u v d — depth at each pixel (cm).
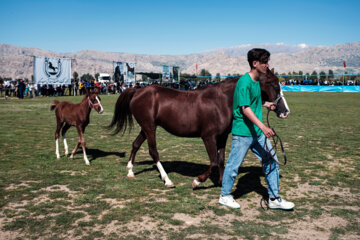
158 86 526
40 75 3472
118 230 355
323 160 691
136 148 568
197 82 5209
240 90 384
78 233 347
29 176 561
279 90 446
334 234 347
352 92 4594
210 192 487
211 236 342
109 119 1511
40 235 343
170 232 351
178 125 489
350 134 1047
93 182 530
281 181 543
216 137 470
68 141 923
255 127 407
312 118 1532
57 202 436
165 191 490
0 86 3809
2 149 792
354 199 457
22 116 1594
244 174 589
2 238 336
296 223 378
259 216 398
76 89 4038
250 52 387
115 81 4456
